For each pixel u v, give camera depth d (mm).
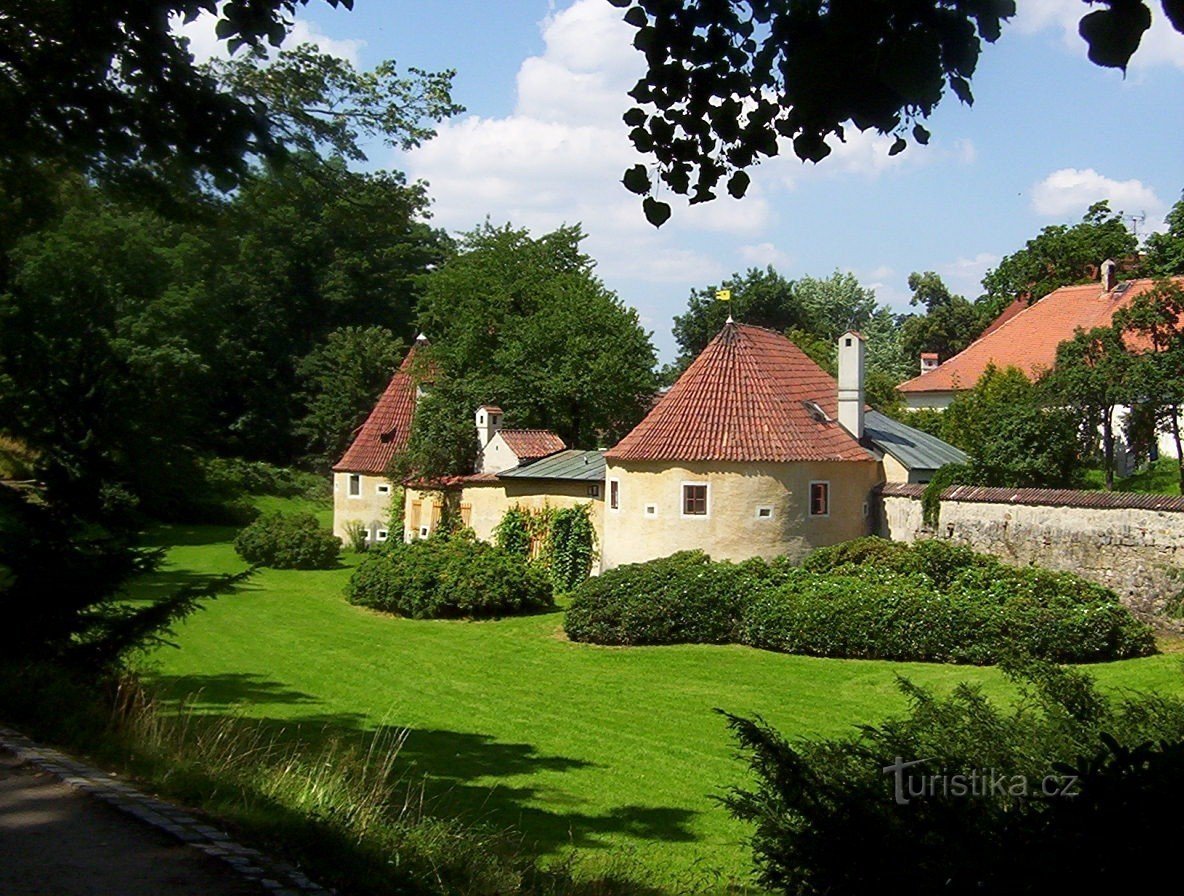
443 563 32250
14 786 7637
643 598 27125
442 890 6898
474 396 43000
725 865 10984
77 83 10305
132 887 5746
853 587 25438
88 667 11438
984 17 4496
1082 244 57500
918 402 51562
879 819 6211
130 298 41469
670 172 6629
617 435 46750
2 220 13383
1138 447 32469
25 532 12008
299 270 65938
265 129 11227
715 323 74062
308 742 16422
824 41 4633
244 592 35969
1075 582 23984
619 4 6195
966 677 21828
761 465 29891
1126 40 3881
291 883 5984
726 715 7594
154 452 14172
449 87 13617
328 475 65500
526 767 15875
